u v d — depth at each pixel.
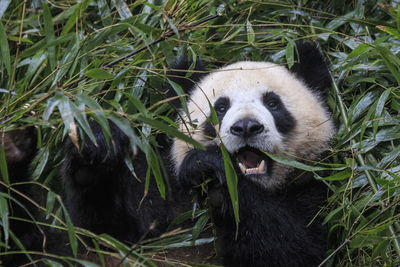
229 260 8.30
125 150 7.64
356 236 7.36
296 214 8.35
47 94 6.80
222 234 8.16
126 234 8.29
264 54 10.31
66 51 7.34
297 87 9.13
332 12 10.84
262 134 7.89
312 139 8.80
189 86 9.43
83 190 7.76
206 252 8.62
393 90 8.80
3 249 7.87
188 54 9.18
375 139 8.34
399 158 8.42
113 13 9.09
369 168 7.84
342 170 8.59
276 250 7.97
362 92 9.45
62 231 8.48
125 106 8.40
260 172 7.74
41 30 8.71
